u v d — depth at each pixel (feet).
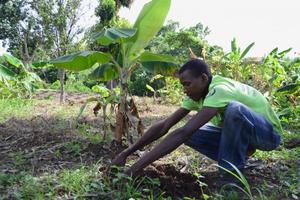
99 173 5.68
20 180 5.60
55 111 14.39
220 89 5.14
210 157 6.14
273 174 6.18
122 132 7.36
